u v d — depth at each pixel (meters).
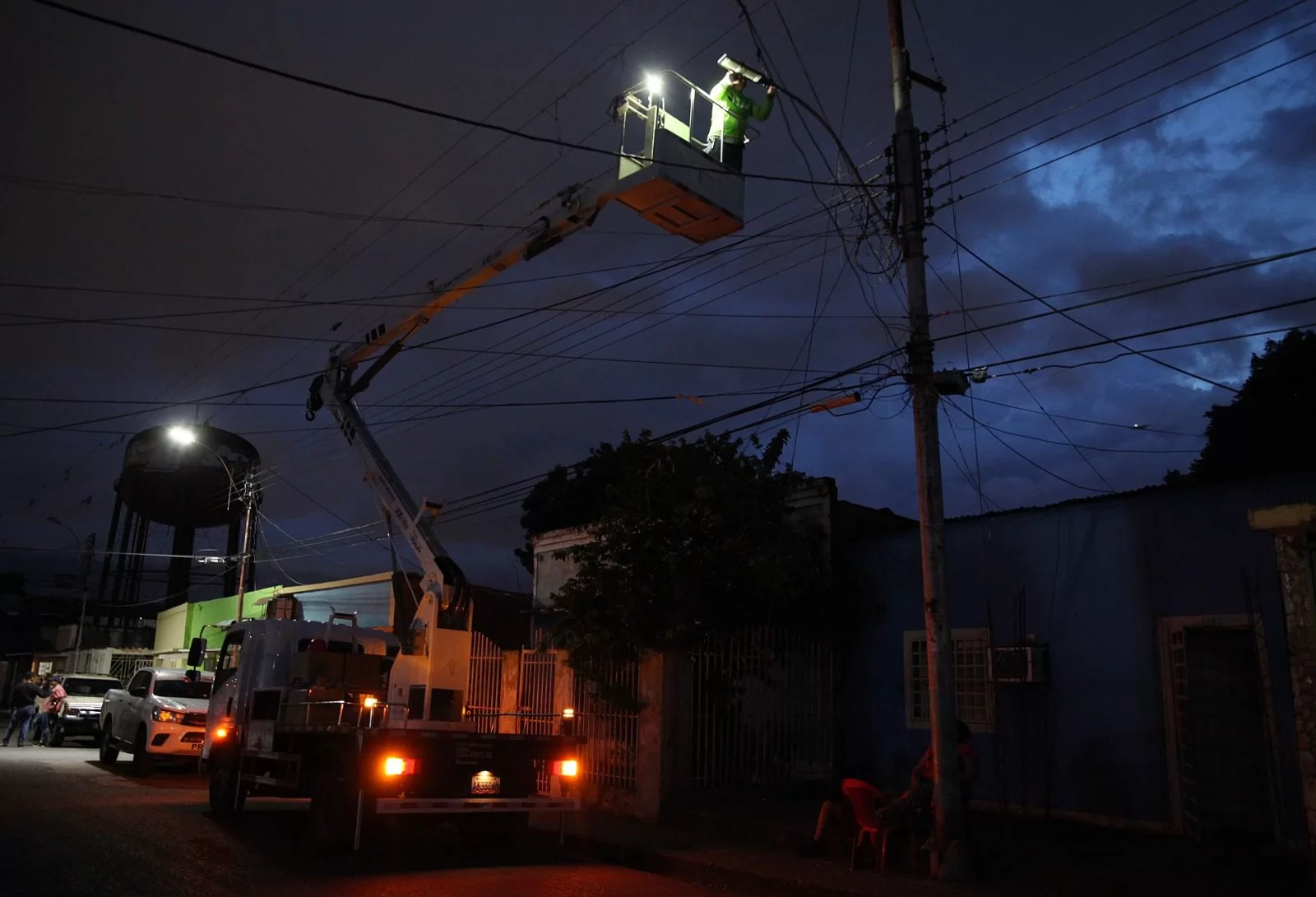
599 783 14.66
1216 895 8.30
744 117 12.68
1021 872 9.46
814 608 15.07
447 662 13.84
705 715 14.04
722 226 12.88
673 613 13.70
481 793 10.94
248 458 39.94
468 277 16.47
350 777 10.38
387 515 16.67
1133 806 11.67
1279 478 11.03
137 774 17.94
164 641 42.88
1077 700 12.43
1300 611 8.40
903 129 10.81
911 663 14.56
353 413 18.36
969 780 9.80
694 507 14.27
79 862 9.39
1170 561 11.80
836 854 10.79
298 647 13.41
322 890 8.52
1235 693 11.04
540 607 20.03
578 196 14.70
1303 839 9.96
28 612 62.66
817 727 15.09
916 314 10.38
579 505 26.75
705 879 10.27
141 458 38.78
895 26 11.07
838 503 16.09
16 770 18.30
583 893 8.90
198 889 8.40
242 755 12.79
